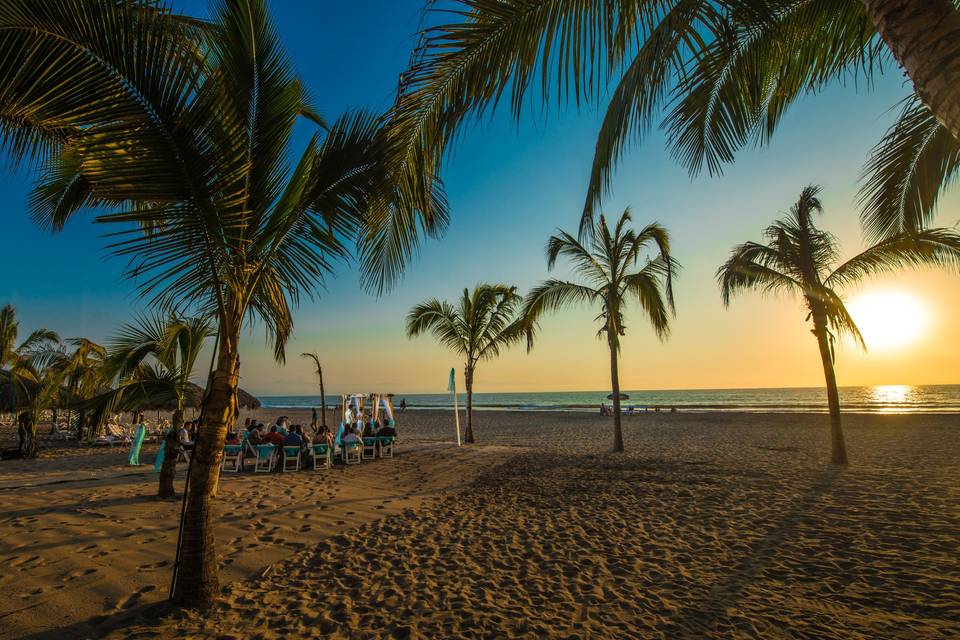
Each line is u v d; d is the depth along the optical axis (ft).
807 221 32.91
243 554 15.78
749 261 33.91
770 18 8.69
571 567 14.83
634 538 17.72
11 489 26.27
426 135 11.18
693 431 66.69
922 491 24.23
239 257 12.40
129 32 9.04
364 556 15.83
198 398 49.55
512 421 101.35
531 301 46.21
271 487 27.40
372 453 40.88
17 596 12.06
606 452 44.57
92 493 24.97
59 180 18.04
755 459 37.83
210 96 10.38
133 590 12.60
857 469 31.48
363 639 10.40
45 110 9.07
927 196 14.47
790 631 10.66
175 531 17.84
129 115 9.66
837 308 30.58
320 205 13.28
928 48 5.63
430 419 113.19
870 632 10.56
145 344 25.59
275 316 15.72
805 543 16.72
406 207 12.45
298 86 12.73
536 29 9.86
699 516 20.62
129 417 86.48
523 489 27.17
